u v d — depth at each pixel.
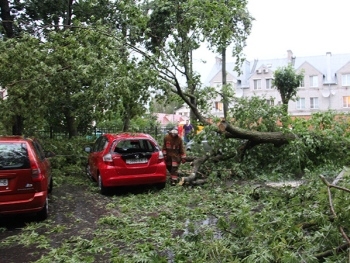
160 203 7.63
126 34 11.95
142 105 10.81
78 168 12.03
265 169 10.72
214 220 6.35
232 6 11.99
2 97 11.22
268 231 4.43
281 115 10.96
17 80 10.67
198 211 6.78
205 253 4.02
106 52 9.70
